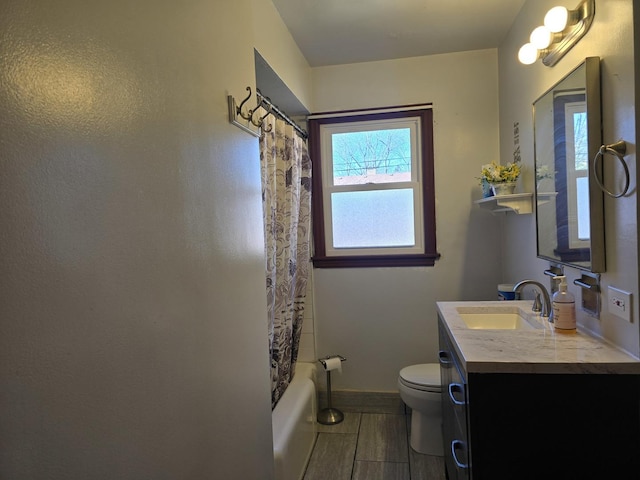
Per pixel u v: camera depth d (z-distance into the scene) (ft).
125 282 2.17
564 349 4.40
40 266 1.65
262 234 4.58
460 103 9.06
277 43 6.98
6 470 1.48
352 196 9.73
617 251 4.20
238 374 3.74
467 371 4.21
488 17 7.48
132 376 2.21
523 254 7.52
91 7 1.99
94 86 1.99
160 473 2.44
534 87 6.61
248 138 4.21
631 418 4.01
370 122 9.51
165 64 2.65
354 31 7.79
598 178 4.22
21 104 1.59
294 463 6.67
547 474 4.16
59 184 1.76
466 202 9.15
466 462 4.52
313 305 9.82
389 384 9.64
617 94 4.07
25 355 1.57
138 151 2.33
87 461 1.86
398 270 9.50
